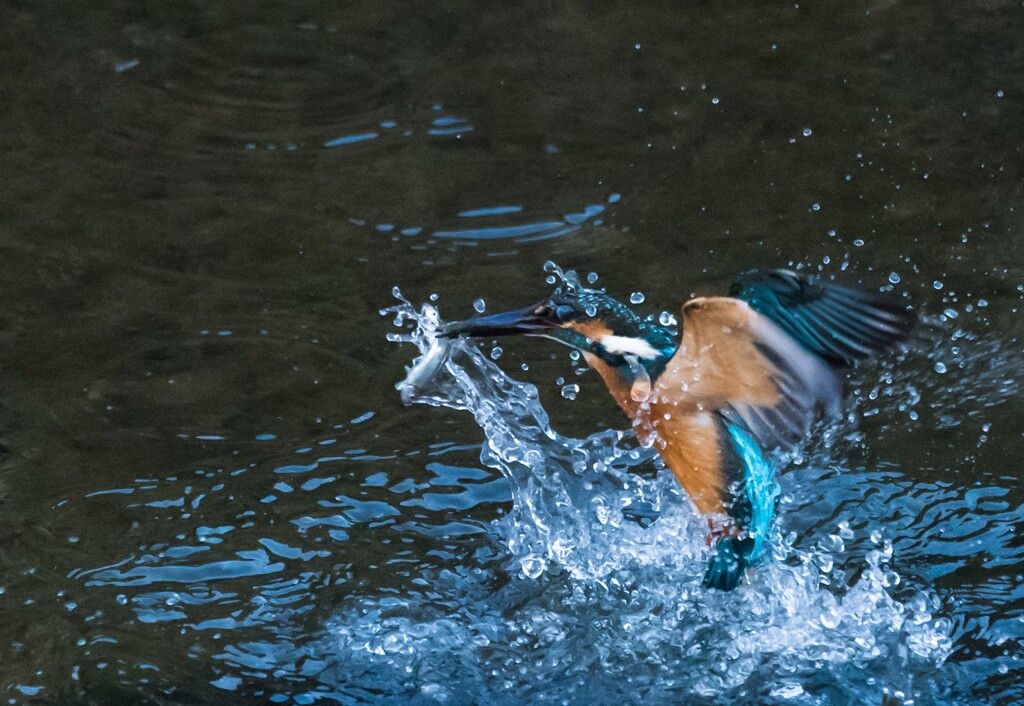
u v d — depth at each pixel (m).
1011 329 19.95
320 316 20.56
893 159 24.61
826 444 17.80
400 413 18.44
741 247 22.22
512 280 21.47
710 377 14.65
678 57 28.16
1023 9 29.56
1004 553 16.00
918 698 14.15
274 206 23.52
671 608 15.34
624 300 20.78
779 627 15.14
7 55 28.03
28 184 23.83
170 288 21.19
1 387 18.69
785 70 27.58
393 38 29.19
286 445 17.72
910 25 29.12
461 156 25.16
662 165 24.70
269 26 29.66
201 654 14.34
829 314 13.03
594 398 18.78
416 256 22.16
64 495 16.62
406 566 15.76
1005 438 17.88
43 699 13.59
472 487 17.05
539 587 15.56
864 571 15.74
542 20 29.77
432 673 14.34
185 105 26.62
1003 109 25.98
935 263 21.62
